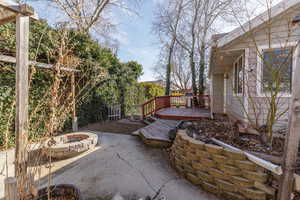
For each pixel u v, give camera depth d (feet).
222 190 6.71
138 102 34.22
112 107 25.70
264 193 5.74
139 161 10.39
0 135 11.50
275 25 10.95
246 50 11.96
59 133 16.53
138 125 21.74
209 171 7.19
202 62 37.68
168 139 13.00
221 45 12.41
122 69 28.09
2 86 11.70
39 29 13.76
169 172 9.02
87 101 20.39
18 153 4.85
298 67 4.46
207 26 36.19
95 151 11.97
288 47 10.57
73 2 22.94
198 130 11.67
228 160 6.63
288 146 4.75
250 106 11.85
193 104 35.42
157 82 75.66
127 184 7.69
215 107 23.43
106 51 24.53
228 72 20.20
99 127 20.40
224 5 28.48
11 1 4.86
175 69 58.13
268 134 8.14
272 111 7.91
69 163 9.89
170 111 26.27
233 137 9.64
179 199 6.60
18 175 4.60
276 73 7.80
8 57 10.58
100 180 8.01
